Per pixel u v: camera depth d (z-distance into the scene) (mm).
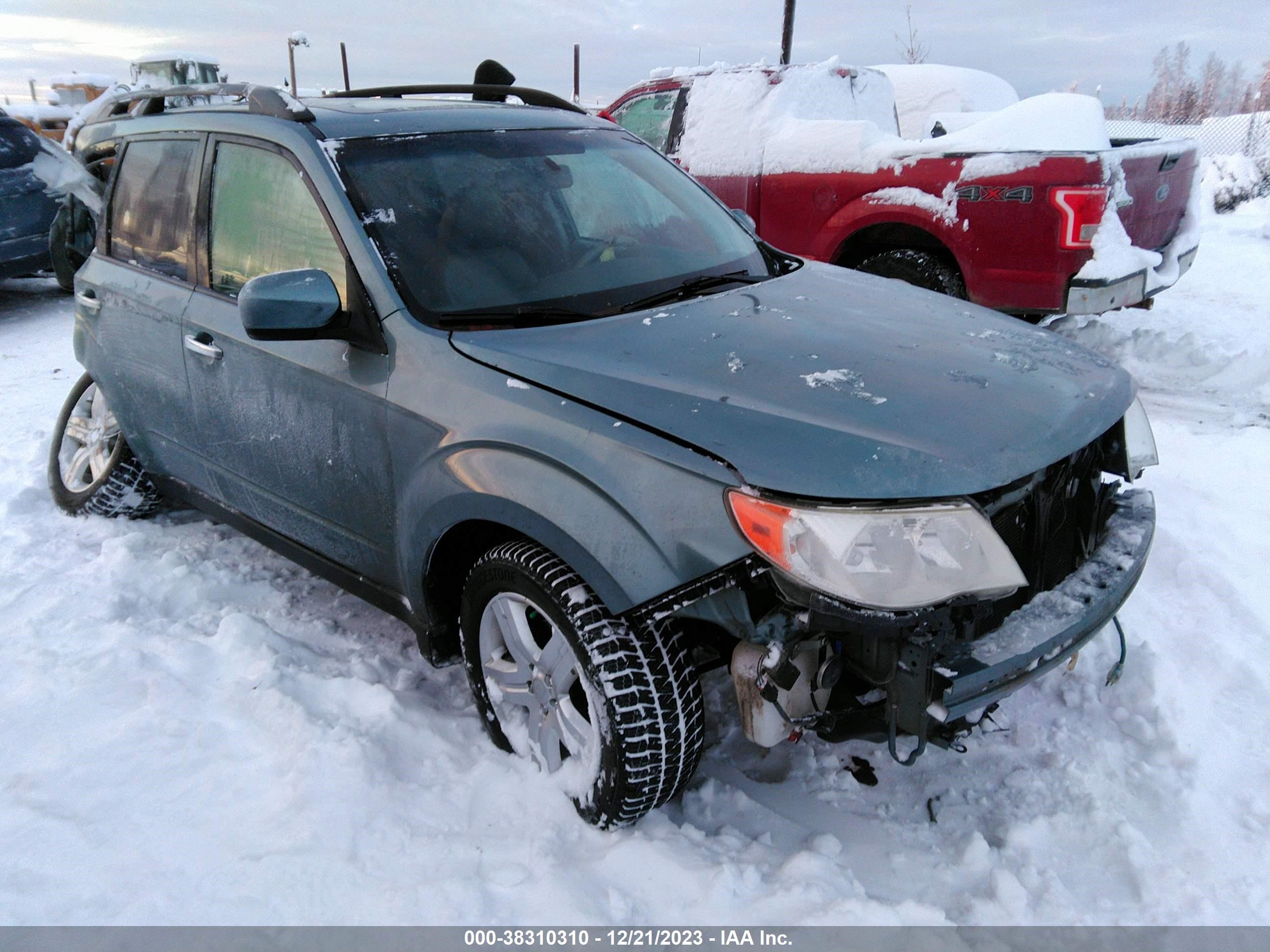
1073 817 2369
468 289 2600
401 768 2562
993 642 2020
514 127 3170
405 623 3154
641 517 2029
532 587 2281
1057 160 5074
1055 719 2727
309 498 2938
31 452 5000
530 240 2791
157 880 2191
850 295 2852
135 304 3498
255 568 3791
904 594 1843
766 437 1988
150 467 3871
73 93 15234
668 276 2869
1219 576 3326
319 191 2711
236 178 3072
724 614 2021
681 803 2482
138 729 2697
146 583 3574
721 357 2301
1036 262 5246
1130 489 2602
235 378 3025
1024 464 2000
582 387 2215
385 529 2676
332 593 3615
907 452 1932
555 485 2145
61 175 6613
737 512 1919
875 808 2457
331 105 3176
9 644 3162
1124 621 3123
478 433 2285
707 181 6777
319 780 2451
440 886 2160
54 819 2367
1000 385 2229
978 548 1879
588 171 3156
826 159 6078
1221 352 5738
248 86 3316
